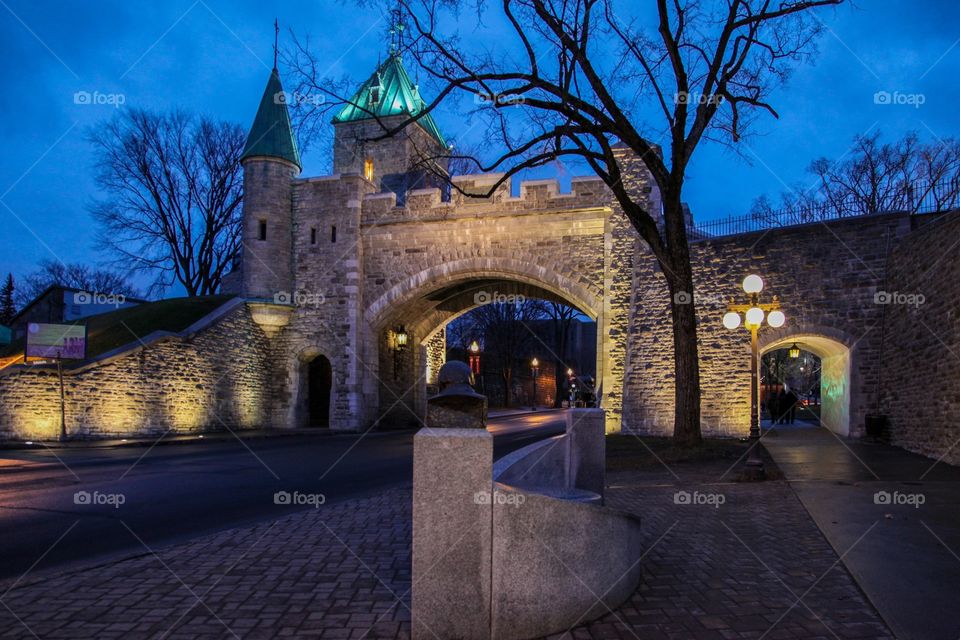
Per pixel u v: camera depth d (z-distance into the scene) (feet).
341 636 12.89
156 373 72.49
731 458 46.75
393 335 101.60
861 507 27.25
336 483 37.35
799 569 17.92
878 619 14.05
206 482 36.99
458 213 86.48
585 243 81.35
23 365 62.85
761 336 68.08
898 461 45.24
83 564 19.01
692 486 34.12
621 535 14.98
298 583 16.53
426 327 110.01
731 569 17.89
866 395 62.75
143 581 16.69
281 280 90.84
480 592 11.90
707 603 14.98
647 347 74.90
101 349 78.13
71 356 63.98
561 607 12.95
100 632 13.11
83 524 24.81
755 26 47.67
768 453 50.88
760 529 23.22
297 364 91.30
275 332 92.12
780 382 152.25
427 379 114.73
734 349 68.95
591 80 47.70
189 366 77.00
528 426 105.19
